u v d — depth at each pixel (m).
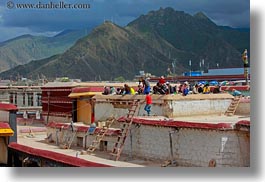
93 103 31.00
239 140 17.50
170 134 20.11
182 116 25.03
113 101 28.23
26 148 19.80
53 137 29.78
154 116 24.14
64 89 38.59
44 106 41.84
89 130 25.92
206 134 18.47
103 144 24.52
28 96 51.47
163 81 26.69
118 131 23.41
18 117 45.72
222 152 17.72
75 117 35.31
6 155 20.88
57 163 17.17
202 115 25.89
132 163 20.53
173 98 24.81
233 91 30.94
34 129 36.91
